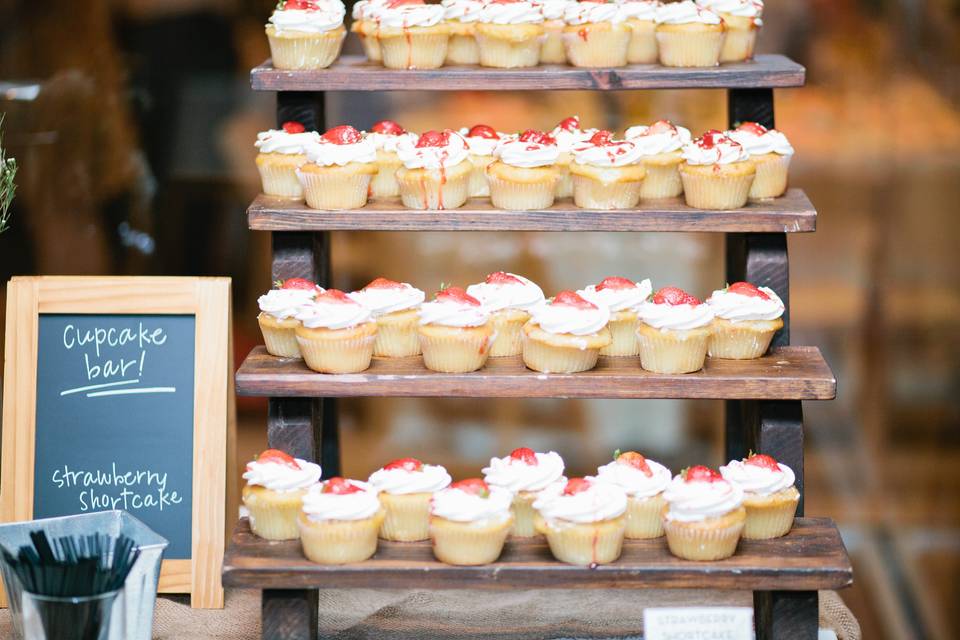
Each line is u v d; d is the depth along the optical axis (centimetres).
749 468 205
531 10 230
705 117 405
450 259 443
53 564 189
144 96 376
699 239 437
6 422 235
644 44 238
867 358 467
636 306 221
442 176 218
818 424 470
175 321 237
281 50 231
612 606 237
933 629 398
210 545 233
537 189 218
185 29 387
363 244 441
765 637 208
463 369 211
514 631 227
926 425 462
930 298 462
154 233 388
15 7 349
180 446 236
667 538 203
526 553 201
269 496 204
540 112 409
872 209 461
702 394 208
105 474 235
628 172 218
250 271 418
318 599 230
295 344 220
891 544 434
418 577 195
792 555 200
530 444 443
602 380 208
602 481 204
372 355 221
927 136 452
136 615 199
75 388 237
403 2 233
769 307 216
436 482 205
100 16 362
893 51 446
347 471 429
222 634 223
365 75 227
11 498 235
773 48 450
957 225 455
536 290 222
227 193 405
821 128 457
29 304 237
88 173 361
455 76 227
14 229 343
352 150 219
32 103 346
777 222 218
